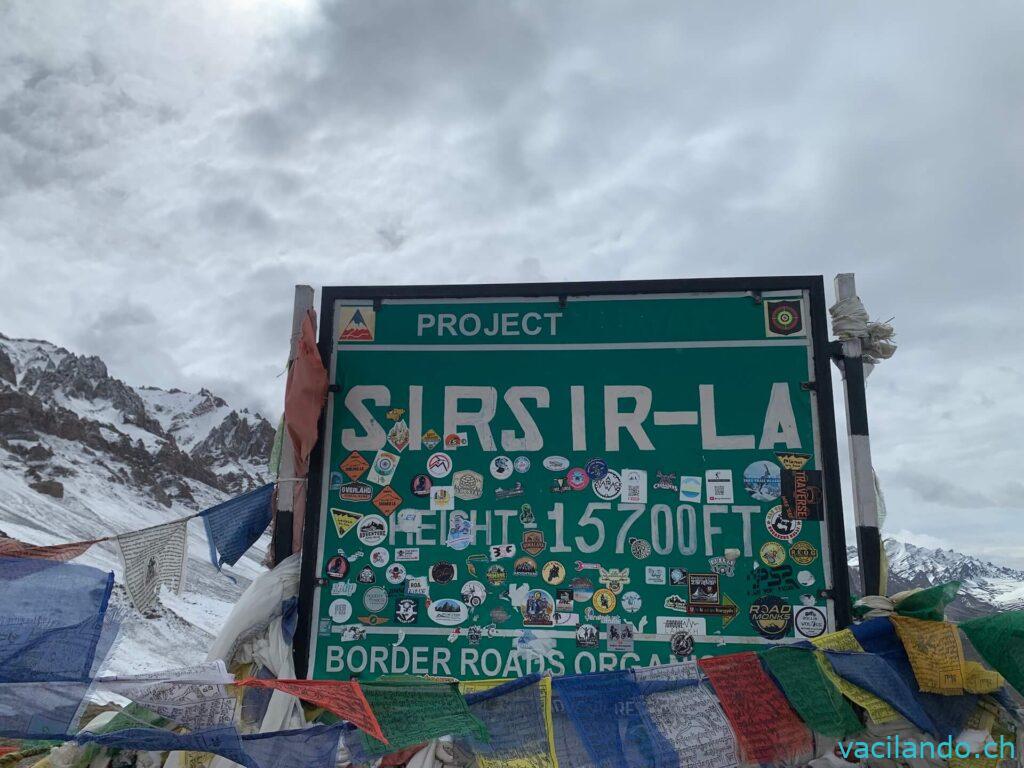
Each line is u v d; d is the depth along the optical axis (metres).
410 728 4.81
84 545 5.36
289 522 6.47
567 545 6.22
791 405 6.44
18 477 151.88
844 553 6.06
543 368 6.65
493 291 6.82
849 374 6.52
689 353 6.59
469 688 5.52
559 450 6.45
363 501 6.42
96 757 4.86
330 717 5.75
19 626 4.18
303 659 6.06
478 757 4.85
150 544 5.74
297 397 6.46
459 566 6.23
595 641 6.00
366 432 6.58
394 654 6.05
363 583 6.21
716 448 6.38
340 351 6.78
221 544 6.23
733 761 5.08
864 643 5.76
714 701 5.27
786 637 5.94
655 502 6.28
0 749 5.25
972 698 5.75
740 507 6.23
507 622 6.08
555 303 6.78
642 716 5.12
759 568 6.10
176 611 67.00
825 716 5.30
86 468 179.88
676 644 5.96
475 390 6.63
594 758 4.93
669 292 6.73
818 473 6.27
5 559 4.41
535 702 5.08
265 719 5.48
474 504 6.36
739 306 6.66
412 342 6.77
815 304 6.61
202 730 4.19
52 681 4.09
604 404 6.53
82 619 4.30
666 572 6.12
